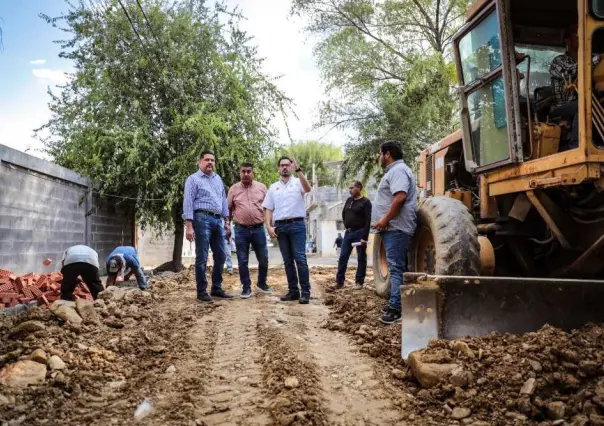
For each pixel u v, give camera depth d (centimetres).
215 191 685
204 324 523
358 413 293
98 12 1363
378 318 516
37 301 704
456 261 441
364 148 1758
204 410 301
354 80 1839
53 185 1092
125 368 382
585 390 279
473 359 322
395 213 490
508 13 437
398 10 1844
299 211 664
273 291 793
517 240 493
